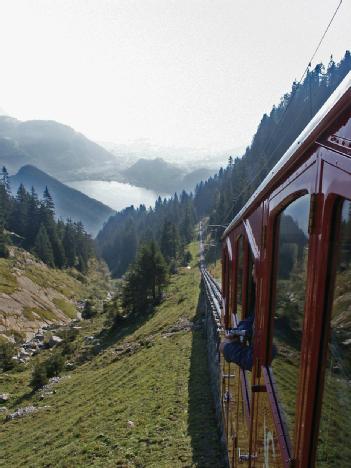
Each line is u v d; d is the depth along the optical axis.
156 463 12.77
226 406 10.25
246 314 6.02
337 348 2.37
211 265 72.31
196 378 20.02
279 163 4.04
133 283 56.09
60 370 37.66
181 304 46.44
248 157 113.50
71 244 128.88
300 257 3.18
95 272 135.62
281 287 3.78
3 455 19.47
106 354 37.41
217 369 16.17
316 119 2.92
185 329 33.31
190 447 13.21
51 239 120.69
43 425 22.72
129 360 30.58
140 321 48.47
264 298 4.27
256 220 5.43
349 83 2.23
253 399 4.92
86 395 25.83
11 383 36.50
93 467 13.82
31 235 122.81
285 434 3.31
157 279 56.41
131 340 39.50
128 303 55.84
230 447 8.61
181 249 106.06
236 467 7.04
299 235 3.22
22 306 73.06
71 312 84.31
